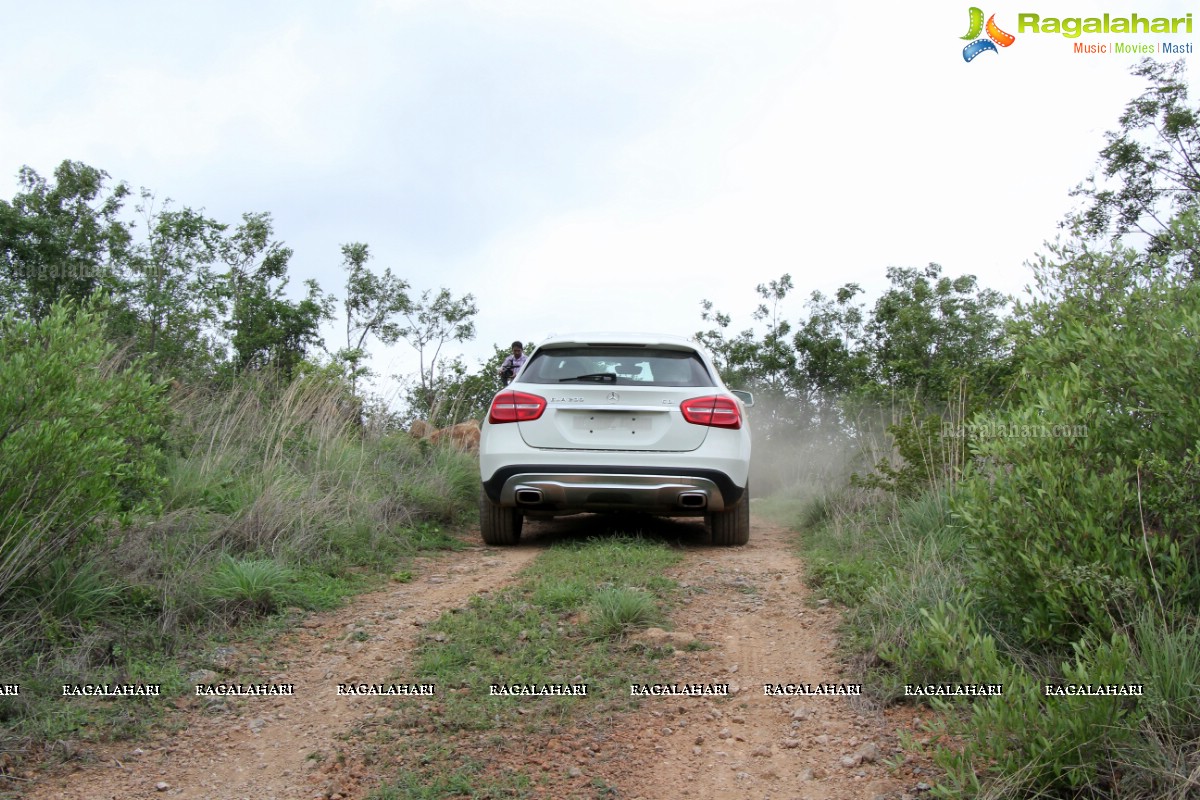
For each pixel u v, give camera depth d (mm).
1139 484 3604
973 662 3291
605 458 6781
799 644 4594
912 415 7879
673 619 4988
